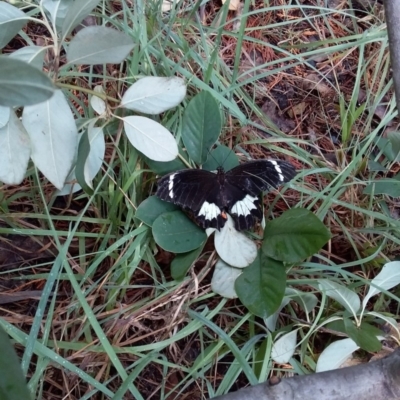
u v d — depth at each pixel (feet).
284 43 2.42
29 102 1.42
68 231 1.93
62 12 1.79
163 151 1.89
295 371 1.89
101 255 1.88
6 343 1.37
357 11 2.52
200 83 2.06
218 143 2.08
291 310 1.98
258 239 2.00
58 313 1.89
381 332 1.87
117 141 1.94
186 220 1.93
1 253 1.96
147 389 1.88
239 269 1.94
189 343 1.94
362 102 2.39
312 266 1.98
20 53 1.68
